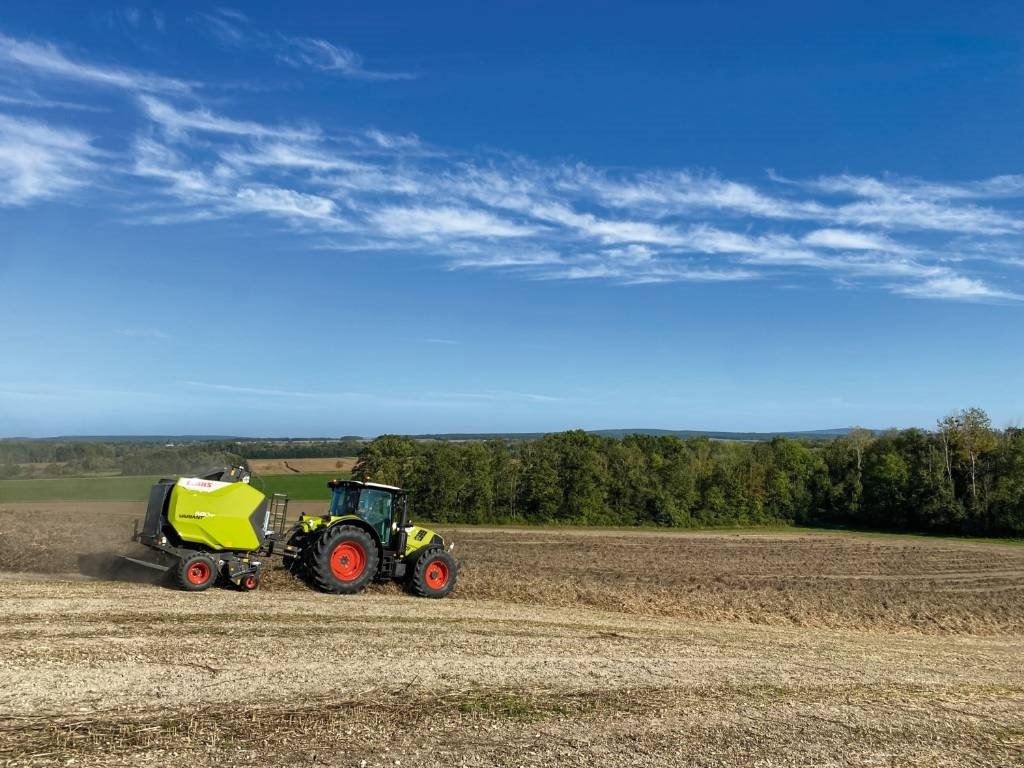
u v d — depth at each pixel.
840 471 60.56
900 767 6.82
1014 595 23.34
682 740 6.97
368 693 7.46
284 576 14.84
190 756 5.59
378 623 11.03
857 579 26.02
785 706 8.42
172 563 13.08
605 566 25.95
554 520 50.50
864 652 12.70
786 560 31.44
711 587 21.52
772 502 58.56
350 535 14.03
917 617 18.86
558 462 51.88
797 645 12.82
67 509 29.58
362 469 50.06
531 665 9.23
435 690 7.77
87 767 5.24
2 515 27.47
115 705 6.51
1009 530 51.19
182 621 9.98
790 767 6.54
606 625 13.18
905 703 9.06
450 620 11.91
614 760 6.32
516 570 22.11
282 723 6.42
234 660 8.23
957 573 28.86
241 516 13.39
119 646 8.40
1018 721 8.78
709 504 55.25
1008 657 13.85
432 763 5.88
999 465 52.56
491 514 49.78
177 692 6.99
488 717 7.07
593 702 7.87
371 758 5.88
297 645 9.15
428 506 49.16
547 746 6.49
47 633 8.74
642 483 53.62
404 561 15.15
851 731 7.72
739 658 10.91
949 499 52.53
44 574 14.27
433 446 51.22
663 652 10.87
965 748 7.54
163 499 13.09
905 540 46.12
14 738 5.61
